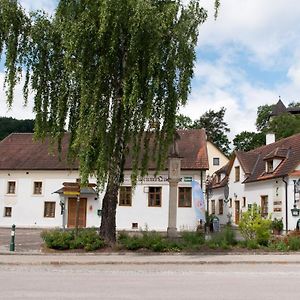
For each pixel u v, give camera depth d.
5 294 9.52
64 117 18.75
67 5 17.97
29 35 18.19
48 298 9.09
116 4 16.47
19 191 37.00
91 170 17.80
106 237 19.02
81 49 17.00
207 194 56.34
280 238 20.83
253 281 11.84
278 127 70.31
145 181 34.78
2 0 17.95
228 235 20.19
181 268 14.84
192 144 37.34
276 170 35.34
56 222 36.16
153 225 34.50
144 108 17.53
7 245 20.70
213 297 9.37
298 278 12.51
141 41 16.88
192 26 17.91
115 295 9.54
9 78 17.72
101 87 17.61
